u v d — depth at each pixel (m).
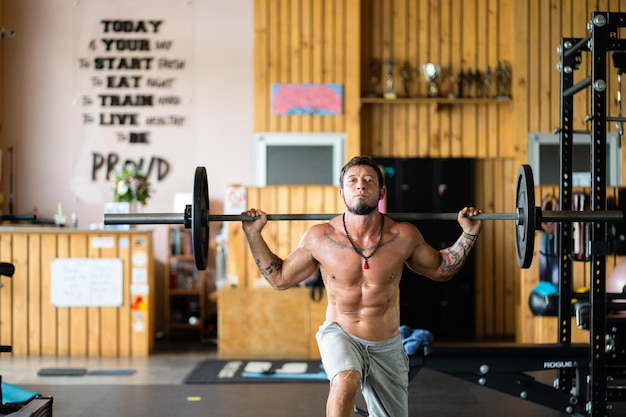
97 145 9.95
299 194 8.62
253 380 7.07
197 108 9.95
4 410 4.42
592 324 4.80
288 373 7.40
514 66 9.61
